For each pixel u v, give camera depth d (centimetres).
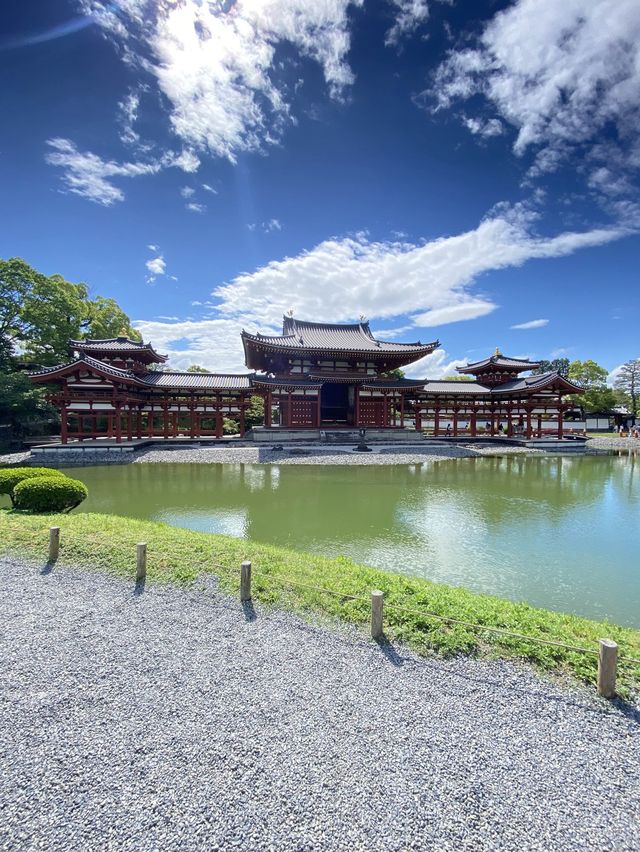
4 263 3180
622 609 721
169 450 2816
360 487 1822
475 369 4369
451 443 3525
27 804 304
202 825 287
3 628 558
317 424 3412
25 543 856
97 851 270
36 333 3525
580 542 1076
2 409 3069
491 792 315
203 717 394
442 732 376
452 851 271
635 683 434
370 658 489
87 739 366
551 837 282
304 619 575
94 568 755
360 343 3838
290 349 3328
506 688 434
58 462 2450
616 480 2052
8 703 413
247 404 3569
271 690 433
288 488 1792
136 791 314
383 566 908
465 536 1124
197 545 838
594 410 5531
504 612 579
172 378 3478
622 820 296
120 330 4441
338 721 389
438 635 519
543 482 1978
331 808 300
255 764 338
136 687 438
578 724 387
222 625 564
